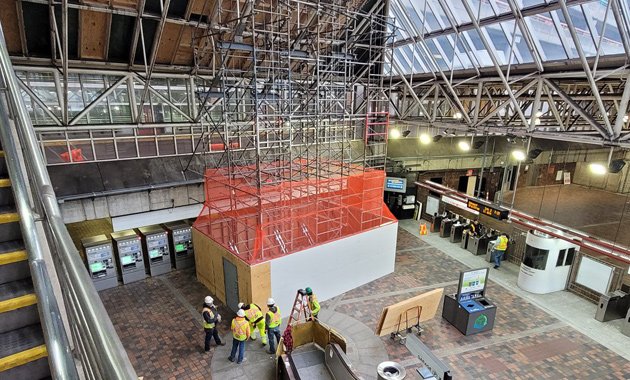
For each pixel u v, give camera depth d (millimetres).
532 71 10430
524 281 12305
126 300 11516
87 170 11516
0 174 2941
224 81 10586
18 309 2217
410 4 12109
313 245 11000
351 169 13930
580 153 20719
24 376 2078
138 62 12023
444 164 18984
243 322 8484
